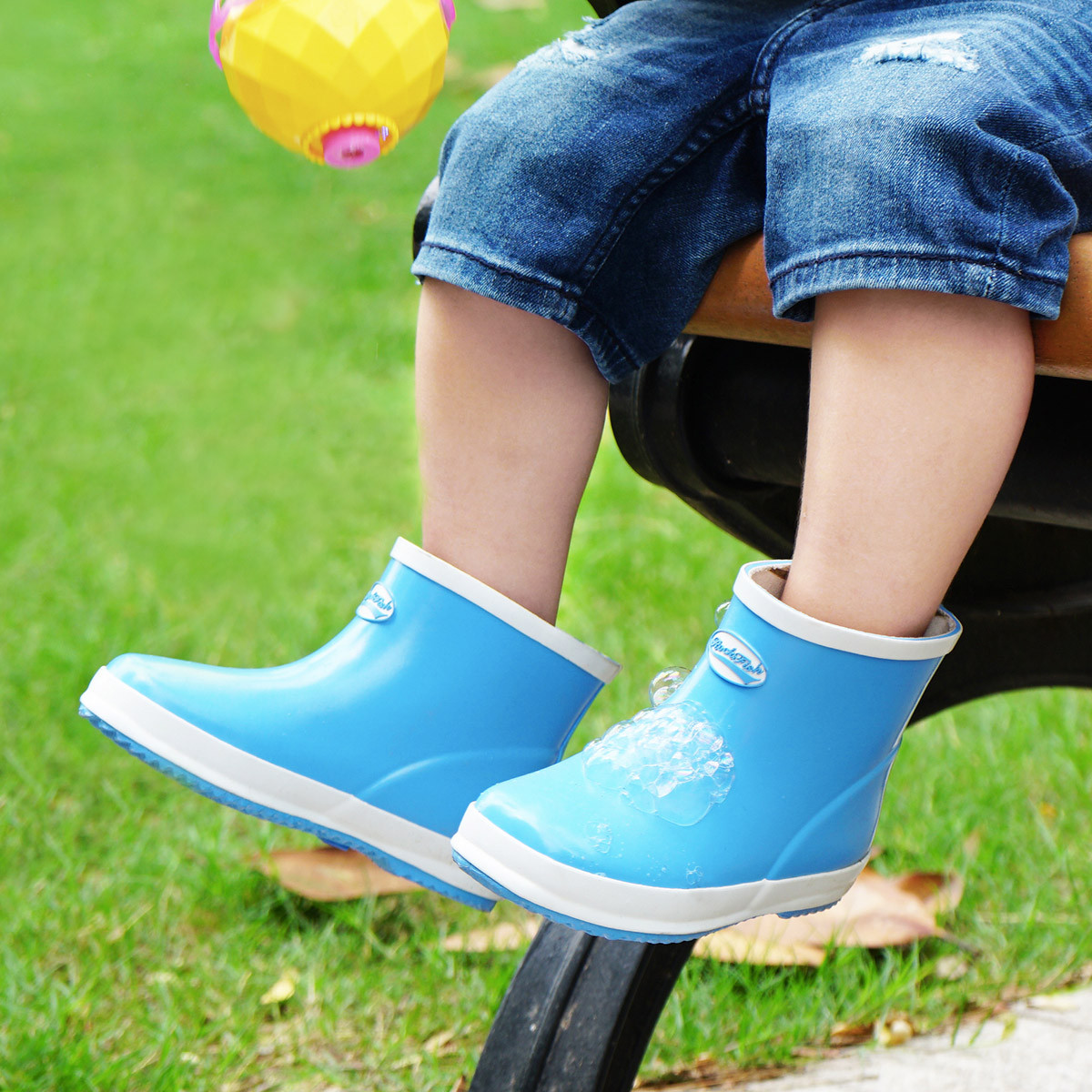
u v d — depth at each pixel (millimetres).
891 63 878
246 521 3189
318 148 949
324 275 4727
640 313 981
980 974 1556
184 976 1614
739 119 974
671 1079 1410
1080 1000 1506
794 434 1079
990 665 1243
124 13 8109
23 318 4379
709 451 1158
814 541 895
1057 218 827
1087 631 1225
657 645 2436
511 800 906
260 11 921
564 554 1084
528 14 7207
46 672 2400
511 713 1060
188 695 1031
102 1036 1484
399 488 3406
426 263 1000
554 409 1023
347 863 1746
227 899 1745
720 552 2826
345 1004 1545
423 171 5609
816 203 848
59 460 3469
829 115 860
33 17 7941
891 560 873
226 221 5207
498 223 969
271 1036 1502
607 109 970
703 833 912
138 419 3730
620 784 916
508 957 1615
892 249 813
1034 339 854
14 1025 1463
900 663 904
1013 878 1772
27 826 1912
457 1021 1506
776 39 970
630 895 885
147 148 5977
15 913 1700
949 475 849
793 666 910
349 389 3986
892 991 1479
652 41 1016
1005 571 1176
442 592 1051
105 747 2178
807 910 967
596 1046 1098
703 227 968
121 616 2652
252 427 3732
